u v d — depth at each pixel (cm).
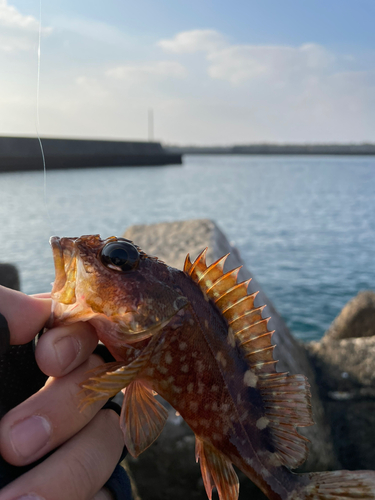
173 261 58
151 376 15
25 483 10
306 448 17
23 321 12
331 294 148
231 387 16
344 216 355
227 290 17
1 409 11
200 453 17
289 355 52
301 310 133
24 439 11
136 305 15
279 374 17
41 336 12
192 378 16
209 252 60
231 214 357
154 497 35
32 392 12
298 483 17
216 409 16
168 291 15
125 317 14
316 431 41
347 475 18
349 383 57
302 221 324
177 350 15
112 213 313
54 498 11
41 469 11
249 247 225
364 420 51
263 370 17
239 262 77
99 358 14
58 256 14
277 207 414
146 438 14
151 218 308
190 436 35
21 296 12
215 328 16
